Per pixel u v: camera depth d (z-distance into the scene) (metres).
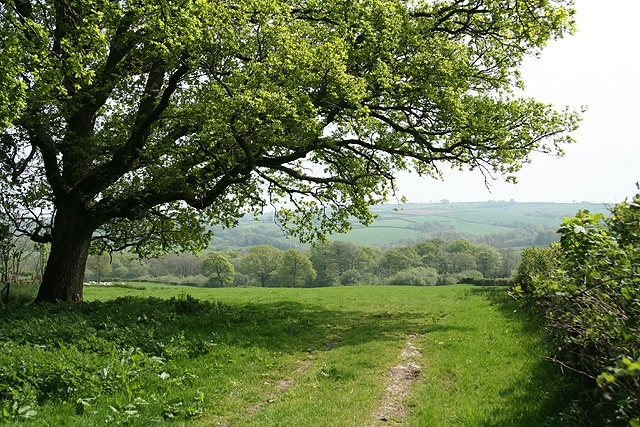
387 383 11.99
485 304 26.84
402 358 14.48
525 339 15.59
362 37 20.05
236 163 20.22
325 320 22.00
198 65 17.52
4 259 26.81
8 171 22.19
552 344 11.11
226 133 17.56
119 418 8.98
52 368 10.13
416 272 91.81
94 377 10.33
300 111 17.27
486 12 20.59
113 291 42.88
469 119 20.91
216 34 16.97
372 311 25.62
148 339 14.35
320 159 24.67
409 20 20.55
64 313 16.58
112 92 21.22
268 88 17.09
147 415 9.36
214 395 10.91
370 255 98.62
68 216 20.70
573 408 8.36
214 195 19.97
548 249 23.05
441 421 9.05
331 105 19.58
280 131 17.98
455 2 21.00
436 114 21.08
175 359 13.45
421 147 22.91
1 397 9.12
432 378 12.27
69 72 14.12
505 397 10.16
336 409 10.05
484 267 95.31
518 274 28.16
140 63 20.89
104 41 13.92
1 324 13.75
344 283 90.62
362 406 10.24
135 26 18.17
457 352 14.70
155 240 26.36
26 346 11.53
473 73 21.70
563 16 19.31
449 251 99.62
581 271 7.21
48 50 13.84
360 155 23.91
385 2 19.56
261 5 17.12
